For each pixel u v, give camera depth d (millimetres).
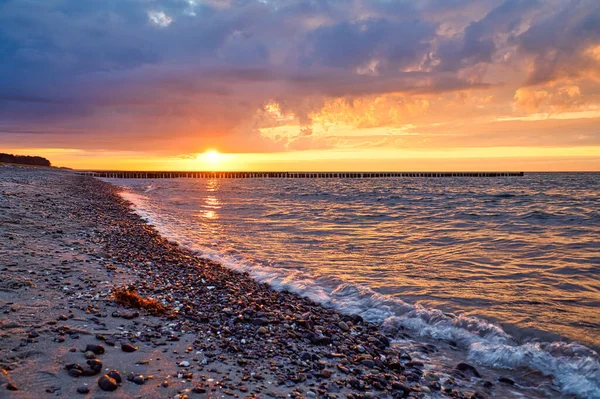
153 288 8172
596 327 7207
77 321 5582
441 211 29125
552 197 43344
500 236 17797
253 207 32375
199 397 4117
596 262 12508
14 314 5508
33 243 10766
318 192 55219
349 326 7277
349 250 14656
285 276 10727
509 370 5898
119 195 40219
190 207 31781
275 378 4848
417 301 8828
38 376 3979
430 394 5023
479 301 8734
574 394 5258
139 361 4703
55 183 41625
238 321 6727
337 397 4586
